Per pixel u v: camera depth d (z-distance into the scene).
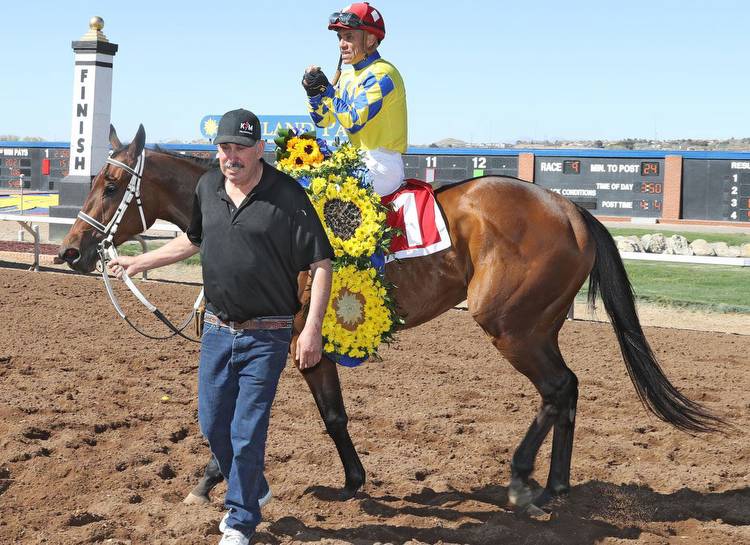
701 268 16.05
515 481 4.26
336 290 4.40
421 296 4.52
